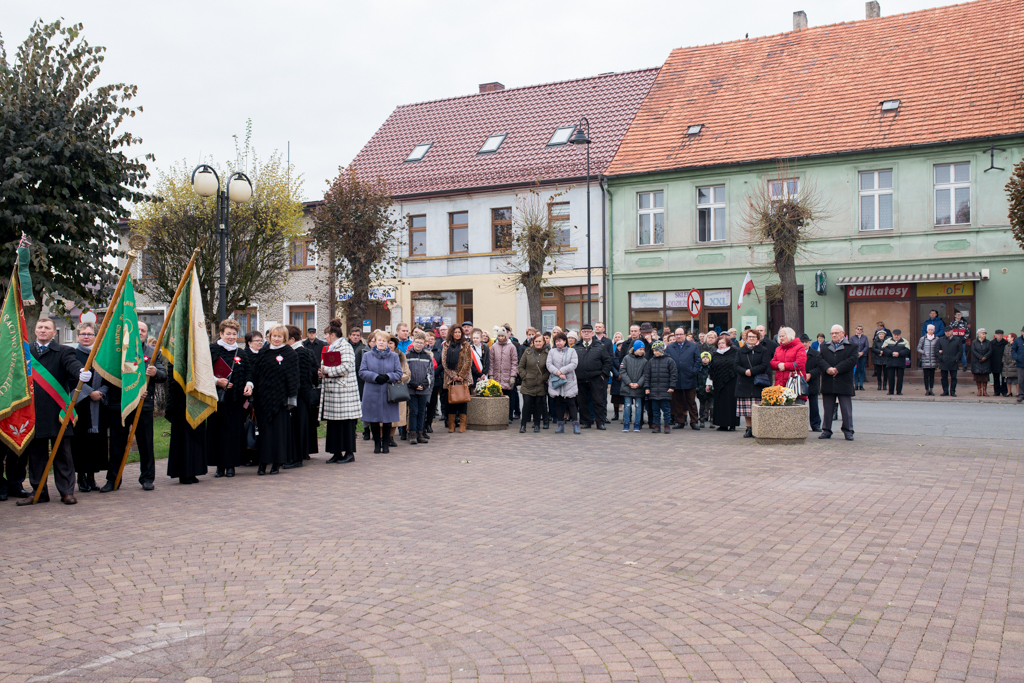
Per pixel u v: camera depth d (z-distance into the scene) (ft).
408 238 107.55
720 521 24.90
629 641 15.30
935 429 48.39
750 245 88.02
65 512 27.50
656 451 40.57
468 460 38.40
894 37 94.94
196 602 17.84
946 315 82.64
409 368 44.75
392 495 29.84
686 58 107.04
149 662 14.49
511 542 22.75
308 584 19.06
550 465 36.47
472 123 113.29
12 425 28.25
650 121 100.17
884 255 84.64
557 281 97.96
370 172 111.86
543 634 15.72
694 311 76.64
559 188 97.91
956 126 81.87
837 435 46.01
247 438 35.94
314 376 38.52
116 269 58.13
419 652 14.88
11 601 18.01
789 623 16.11
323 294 109.19
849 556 20.75
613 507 27.20
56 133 53.11
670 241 94.07
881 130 85.40
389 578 19.47
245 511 27.30
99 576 19.84
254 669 14.15
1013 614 16.38
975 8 92.94
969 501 27.09
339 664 14.35
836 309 86.74
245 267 82.28
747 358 46.57
